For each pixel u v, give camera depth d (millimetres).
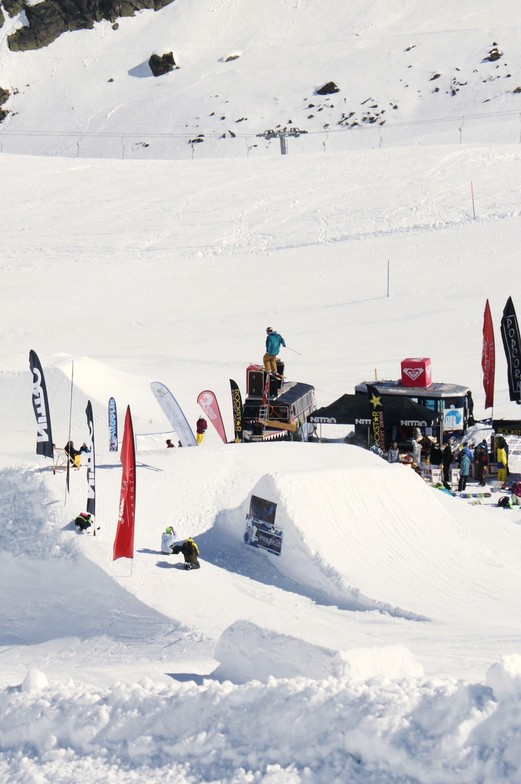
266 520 45750
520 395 64250
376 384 68875
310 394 73500
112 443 59531
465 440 65688
